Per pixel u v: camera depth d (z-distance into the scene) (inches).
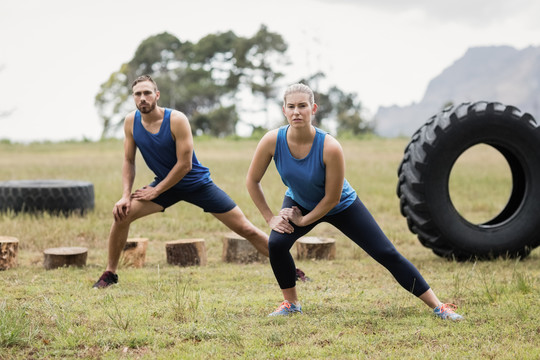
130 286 207.9
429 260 262.2
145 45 3260.3
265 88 2962.6
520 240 257.6
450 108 261.7
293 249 292.2
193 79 3107.8
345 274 230.7
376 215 387.5
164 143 202.4
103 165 740.7
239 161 784.9
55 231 305.6
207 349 140.6
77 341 144.7
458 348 140.3
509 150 259.9
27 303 177.3
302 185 161.3
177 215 363.3
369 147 1097.4
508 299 184.9
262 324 161.5
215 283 214.7
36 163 781.9
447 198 255.6
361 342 145.3
